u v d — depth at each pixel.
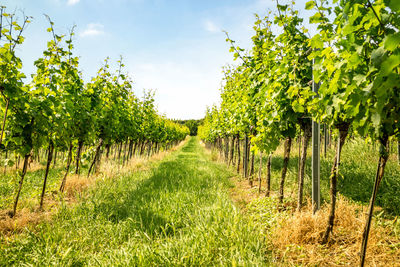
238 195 5.96
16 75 3.92
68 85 5.25
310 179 5.82
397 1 1.05
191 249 2.67
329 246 2.85
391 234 2.91
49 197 5.43
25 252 2.91
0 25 3.57
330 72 2.06
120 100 8.54
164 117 17.53
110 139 8.77
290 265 2.58
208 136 21.47
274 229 3.31
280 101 3.91
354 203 4.09
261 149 4.28
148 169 9.74
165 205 4.45
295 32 3.74
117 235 3.45
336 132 3.18
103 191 5.15
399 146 5.80
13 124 4.08
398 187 4.40
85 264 2.70
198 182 6.65
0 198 4.73
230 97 8.54
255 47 4.97
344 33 1.69
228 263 2.48
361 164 6.23
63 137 5.06
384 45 1.16
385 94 1.38
